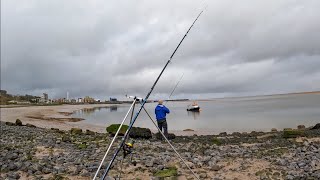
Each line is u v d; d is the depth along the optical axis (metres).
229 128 33.84
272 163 11.69
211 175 10.34
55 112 87.56
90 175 10.53
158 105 20.33
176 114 72.19
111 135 23.03
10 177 10.17
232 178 9.94
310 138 18.56
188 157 13.21
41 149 15.58
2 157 13.06
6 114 67.94
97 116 71.75
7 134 22.98
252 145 16.98
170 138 21.78
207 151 14.73
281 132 23.77
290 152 13.80
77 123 45.50
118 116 71.75
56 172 10.91
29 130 26.84
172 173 10.31
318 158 12.11
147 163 11.75
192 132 29.55
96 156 13.66
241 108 96.50
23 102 175.38
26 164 11.73
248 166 11.38
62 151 15.11
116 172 10.79
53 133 24.48
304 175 9.81
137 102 5.56
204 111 84.12
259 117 50.91
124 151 5.43
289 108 77.56
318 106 82.69
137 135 21.92
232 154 13.77
